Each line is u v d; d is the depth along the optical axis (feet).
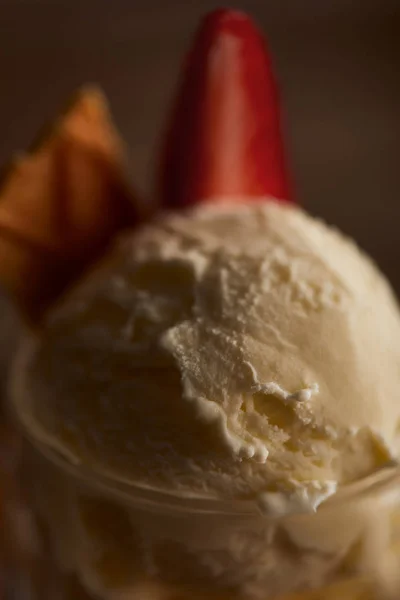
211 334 0.52
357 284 0.55
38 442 0.54
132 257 0.57
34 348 0.59
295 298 0.53
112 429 0.52
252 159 0.65
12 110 1.01
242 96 0.64
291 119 1.02
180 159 0.65
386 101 1.03
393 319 0.56
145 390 0.51
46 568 0.57
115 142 0.67
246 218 0.58
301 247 0.55
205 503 0.50
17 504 0.64
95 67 1.04
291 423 0.51
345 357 0.52
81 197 0.65
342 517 0.51
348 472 0.51
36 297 0.65
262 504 0.49
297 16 1.04
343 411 0.51
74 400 0.53
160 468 0.51
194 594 0.53
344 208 0.96
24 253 0.64
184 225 0.58
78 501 0.53
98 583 0.53
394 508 0.52
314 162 1.00
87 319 0.55
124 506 0.51
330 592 0.53
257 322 0.52
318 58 1.04
